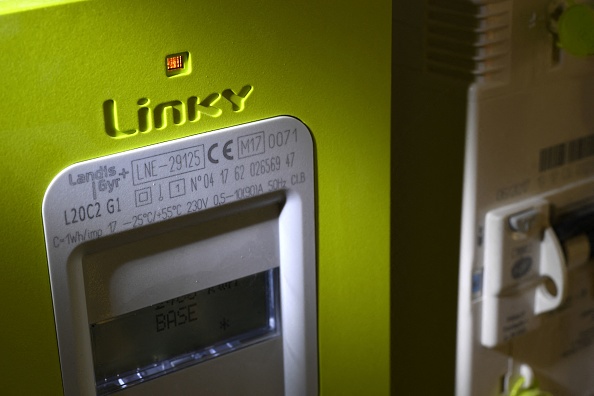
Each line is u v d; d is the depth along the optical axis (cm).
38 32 59
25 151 61
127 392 74
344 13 73
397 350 107
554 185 98
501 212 93
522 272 96
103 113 63
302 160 75
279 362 82
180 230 71
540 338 104
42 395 67
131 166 66
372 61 76
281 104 72
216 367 78
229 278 76
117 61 63
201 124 68
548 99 93
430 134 93
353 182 79
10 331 64
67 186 63
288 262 78
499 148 91
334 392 86
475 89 87
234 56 68
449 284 97
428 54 91
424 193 96
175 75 66
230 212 73
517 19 87
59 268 65
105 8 61
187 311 77
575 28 88
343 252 81
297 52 71
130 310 71
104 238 67
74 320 67
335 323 83
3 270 62
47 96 61
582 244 99
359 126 77
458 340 98
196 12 65
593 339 110
